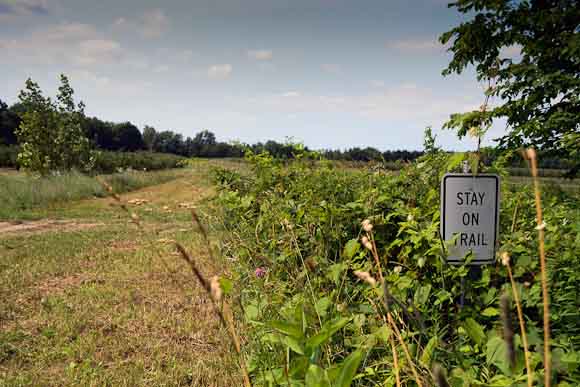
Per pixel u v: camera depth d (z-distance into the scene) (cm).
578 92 1005
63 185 1709
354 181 451
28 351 345
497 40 1255
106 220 1113
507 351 83
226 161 634
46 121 2206
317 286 258
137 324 395
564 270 214
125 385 289
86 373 306
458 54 1323
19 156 2125
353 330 215
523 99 1080
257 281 272
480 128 217
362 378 206
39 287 516
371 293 210
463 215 232
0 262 633
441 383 97
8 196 1478
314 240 310
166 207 277
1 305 447
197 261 605
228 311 135
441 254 223
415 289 225
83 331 384
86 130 2364
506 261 101
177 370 304
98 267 604
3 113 6244
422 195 349
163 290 490
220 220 480
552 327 204
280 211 379
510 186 317
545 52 1128
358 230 323
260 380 191
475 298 218
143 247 726
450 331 222
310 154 509
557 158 993
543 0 1225
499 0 1191
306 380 132
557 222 259
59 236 852
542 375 139
